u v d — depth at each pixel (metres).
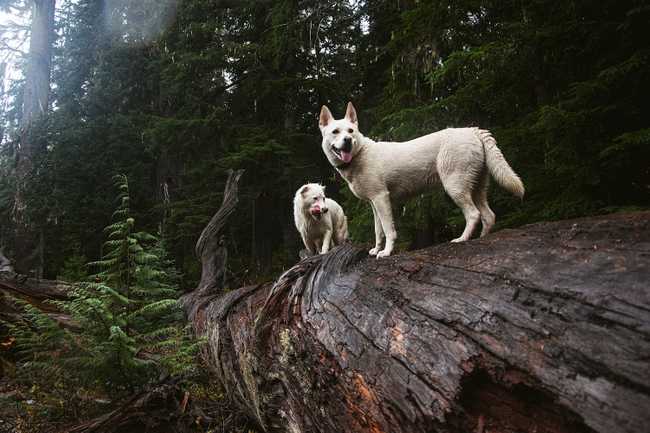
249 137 12.82
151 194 16.73
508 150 5.06
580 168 4.19
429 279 1.85
